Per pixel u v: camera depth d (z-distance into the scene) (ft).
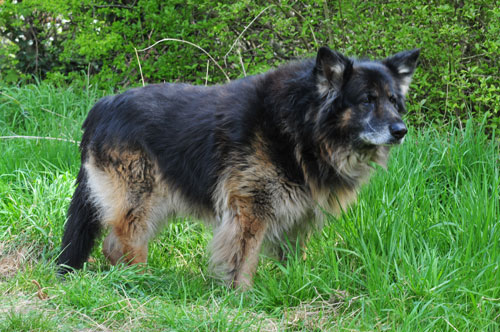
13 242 15.57
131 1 27.07
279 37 23.34
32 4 25.39
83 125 15.74
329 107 13.17
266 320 11.61
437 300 11.66
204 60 24.58
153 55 25.05
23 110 24.06
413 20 19.67
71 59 29.99
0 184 17.87
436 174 17.13
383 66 13.60
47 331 10.80
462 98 19.06
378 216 14.38
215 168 13.76
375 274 12.44
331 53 12.87
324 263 13.67
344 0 20.03
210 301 12.84
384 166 14.25
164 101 14.62
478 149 17.20
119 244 15.02
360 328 11.18
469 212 13.92
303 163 13.47
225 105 13.92
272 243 14.58
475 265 12.66
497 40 18.02
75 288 12.46
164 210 14.97
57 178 18.10
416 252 13.69
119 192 14.67
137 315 11.55
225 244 13.70
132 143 14.46
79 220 15.05
